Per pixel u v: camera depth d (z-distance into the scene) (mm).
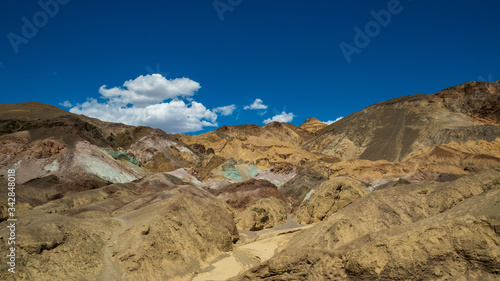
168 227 42750
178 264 39719
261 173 131000
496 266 23578
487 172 40938
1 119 115250
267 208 71375
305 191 99375
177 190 59594
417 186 44625
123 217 45875
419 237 26625
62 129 101812
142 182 82062
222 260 44625
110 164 98000
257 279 29625
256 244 53875
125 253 36938
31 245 31750
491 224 24938
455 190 40000
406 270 25891
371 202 41844
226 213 56812
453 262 25094
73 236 36125
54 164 87500
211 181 117375
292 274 28828
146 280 35812
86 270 34125
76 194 61031
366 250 27234
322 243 38938
